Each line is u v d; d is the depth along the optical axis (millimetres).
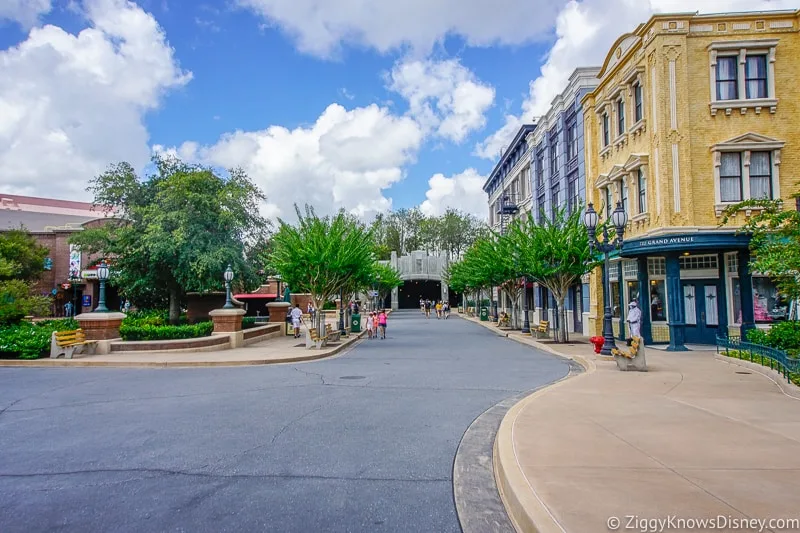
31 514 4891
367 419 8727
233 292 37781
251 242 30844
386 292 62656
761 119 18484
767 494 4691
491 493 5441
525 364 16219
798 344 13500
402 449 6996
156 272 28734
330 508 5008
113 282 29781
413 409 9523
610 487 4934
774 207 13125
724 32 18766
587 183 25469
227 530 4520
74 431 8094
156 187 29609
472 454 6801
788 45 18500
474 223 81312
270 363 16922
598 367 14180
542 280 23438
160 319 27938
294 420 8664
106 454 6852
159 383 12883
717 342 16703
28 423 8672
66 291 48531
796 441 6473
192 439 7531
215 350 20359
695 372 12961
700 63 18844
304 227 23859
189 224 27328
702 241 17812
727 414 8102
